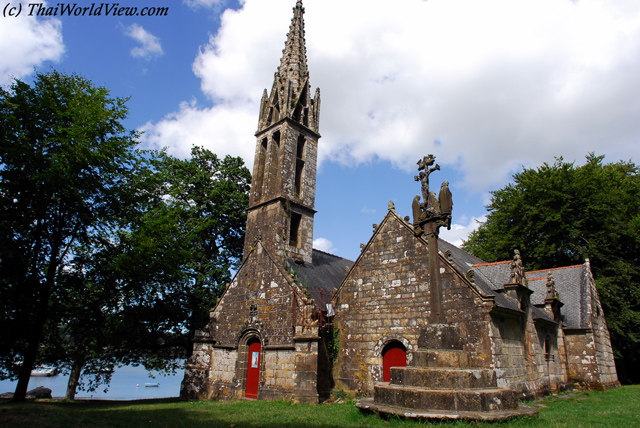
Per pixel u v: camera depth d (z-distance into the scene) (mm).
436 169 13898
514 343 18062
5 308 16516
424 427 9750
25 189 17156
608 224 33406
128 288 19812
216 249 32844
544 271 30594
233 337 22609
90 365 26359
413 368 11773
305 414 13812
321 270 25969
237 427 11289
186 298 25875
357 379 19234
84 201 18688
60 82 19438
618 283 32156
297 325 19406
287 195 25109
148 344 25359
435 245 13289
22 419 10680
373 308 19656
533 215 35562
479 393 10609
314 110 29391
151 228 19594
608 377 26234
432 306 12781
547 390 20953
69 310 19281
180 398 22266
